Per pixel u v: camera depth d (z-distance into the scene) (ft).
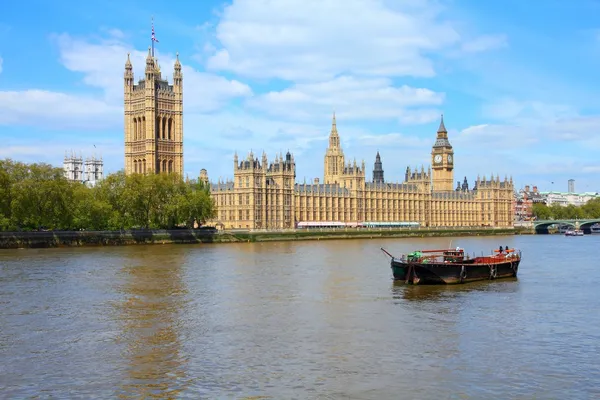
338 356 201.67
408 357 201.16
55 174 642.63
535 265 491.31
